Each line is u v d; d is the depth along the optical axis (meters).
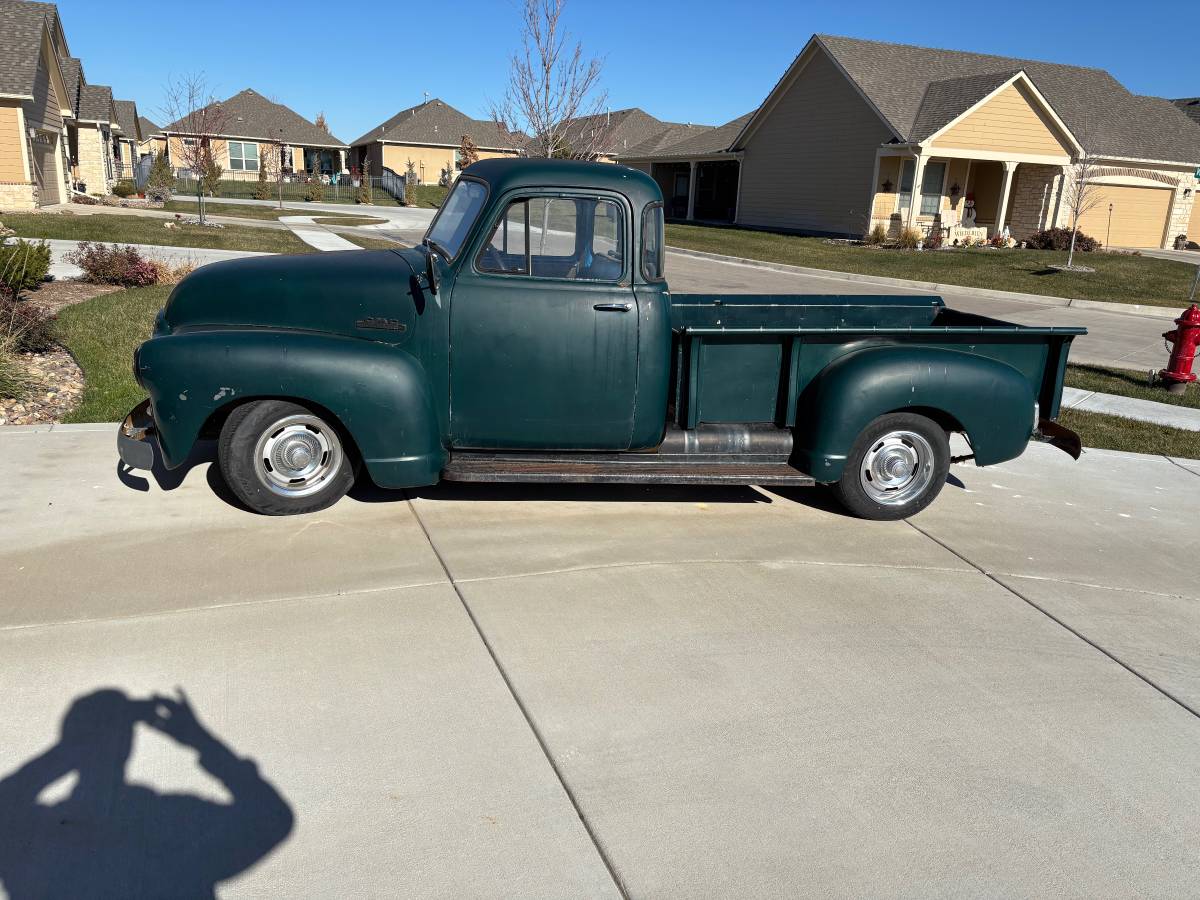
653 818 2.85
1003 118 27.03
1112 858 2.82
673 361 5.32
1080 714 3.60
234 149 57.03
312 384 4.59
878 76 28.47
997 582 4.80
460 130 61.44
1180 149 31.47
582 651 3.79
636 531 5.14
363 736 3.14
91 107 34.59
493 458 5.13
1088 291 19.47
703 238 28.03
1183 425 8.59
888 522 5.59
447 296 4.78
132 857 2.54
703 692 3.55
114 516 4.80
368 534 4.81
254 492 4.80
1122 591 4.80
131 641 3.61
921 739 3.36
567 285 4.88
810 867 2.69
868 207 28.25
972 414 5.30
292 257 5.20
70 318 9.55
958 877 2.69
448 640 3.79
